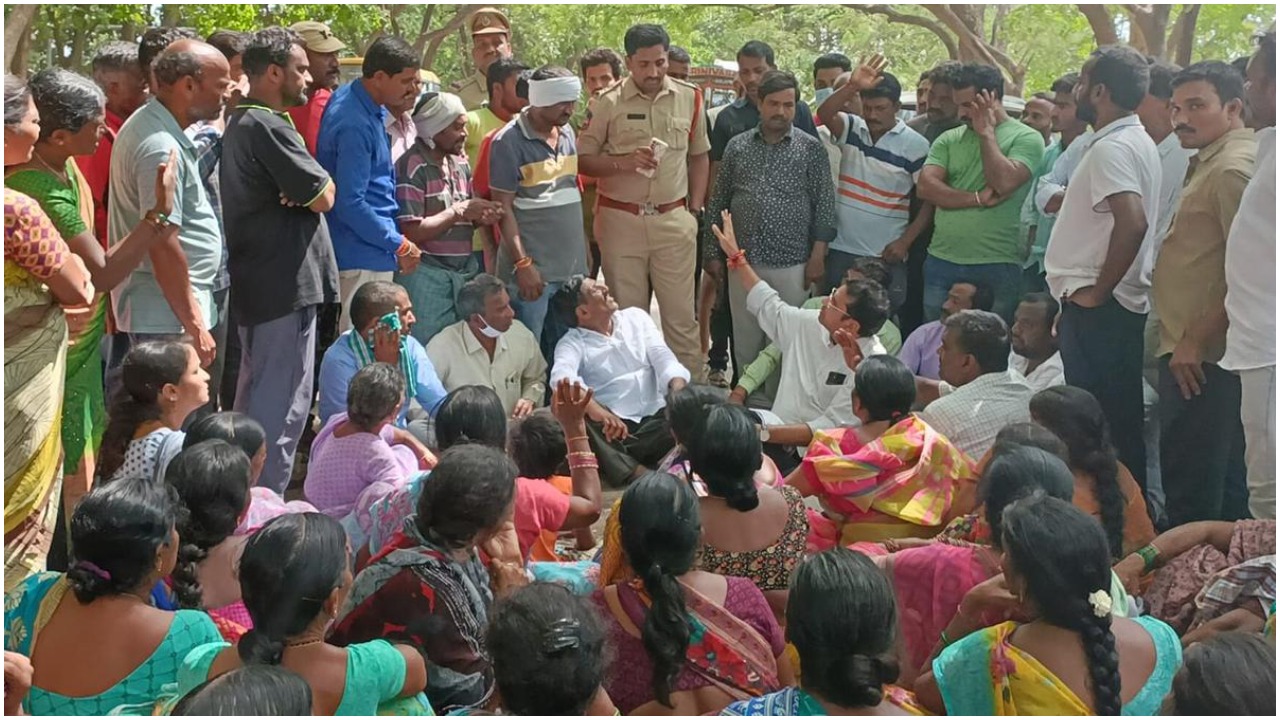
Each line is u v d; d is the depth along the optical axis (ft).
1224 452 13.16
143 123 12.85
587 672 6.45
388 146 15.85
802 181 18.65
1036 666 6.97
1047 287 18.48
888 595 6.55
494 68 18.69
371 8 44.34
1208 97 12.73
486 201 16.83
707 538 9.05
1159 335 14.08
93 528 7.18
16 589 7.61
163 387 10.77
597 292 16.40
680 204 18.89
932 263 18.49
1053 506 7.20
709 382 21.03
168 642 7.29
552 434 11.46
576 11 46.57
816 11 52.47
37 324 10.46
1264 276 11.80
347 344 13.94
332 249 14.71
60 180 11.19
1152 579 10.14
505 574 8.56
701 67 26.76
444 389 14.92
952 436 12.66
